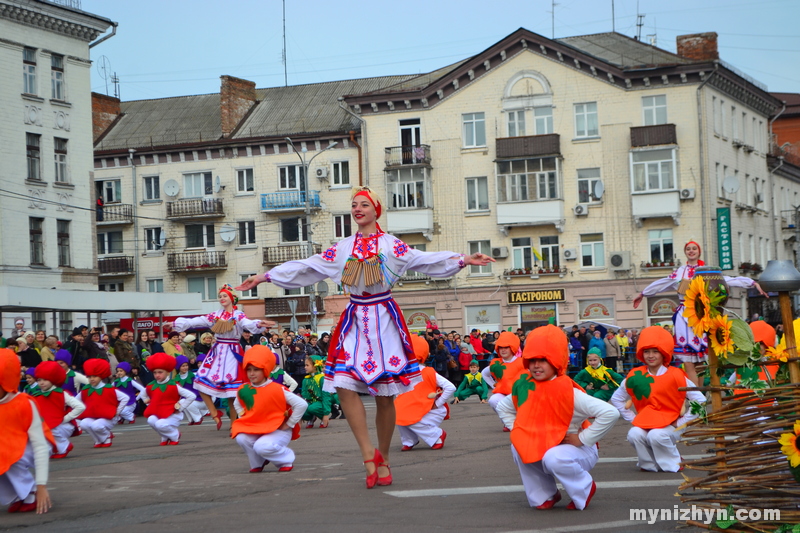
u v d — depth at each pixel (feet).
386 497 28.50
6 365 27.14
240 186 175.63
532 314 160.04
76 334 71.72
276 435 36.04
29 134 132.16
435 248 164.66
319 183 171.22
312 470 36.19
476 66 162.09
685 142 154.71
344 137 168.96
